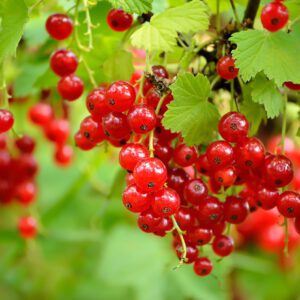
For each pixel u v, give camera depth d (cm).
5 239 48
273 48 30
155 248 51
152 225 30
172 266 49
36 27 41
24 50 43
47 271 54
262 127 45
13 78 44
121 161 29
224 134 30
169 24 31
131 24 34
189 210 31
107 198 41
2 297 54
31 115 44
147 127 29
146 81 31
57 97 40
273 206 31
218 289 46
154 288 48
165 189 29
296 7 32
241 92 34
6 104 33
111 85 30
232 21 36
